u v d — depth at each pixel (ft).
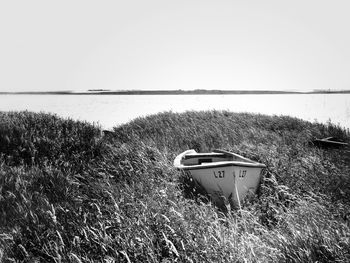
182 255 14.83
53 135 43.42
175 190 24.53
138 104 355.15
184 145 43.29
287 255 15.37
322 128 57.88
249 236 17.66
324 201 23.86
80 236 17.11
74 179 28.99
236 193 24.95
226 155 34.96
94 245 16.01
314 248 15.58
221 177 25.52
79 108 246.47
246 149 37.86
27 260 15.79
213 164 25.57
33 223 19.03
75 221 18.75
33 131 42.93
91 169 31.63
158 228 16.74
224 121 59.77
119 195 21.91
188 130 50.88
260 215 23.27
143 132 53.78
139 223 17.11
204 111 76.84
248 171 26.05
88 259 14.97
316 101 398.62
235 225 18.49
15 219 20.21
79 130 47.91
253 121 63.77
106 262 14.49
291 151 36.88
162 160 31.58
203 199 26.18
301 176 29.17
